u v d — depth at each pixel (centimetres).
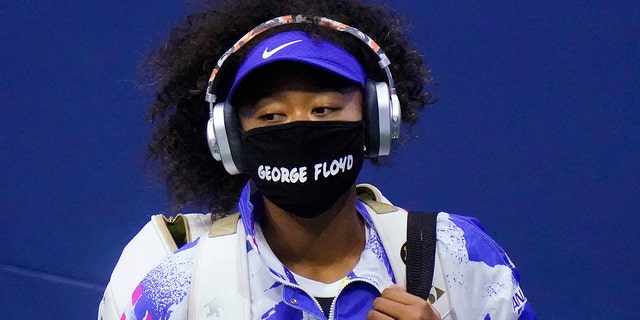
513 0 850
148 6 945
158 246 512
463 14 862
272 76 402
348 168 411
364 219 452
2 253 1078
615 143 854
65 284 1051
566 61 849
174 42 484
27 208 1055
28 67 1014
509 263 461
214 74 421
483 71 870
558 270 888
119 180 1007
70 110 1009
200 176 500
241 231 439
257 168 413
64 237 1046
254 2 461
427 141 896
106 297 507
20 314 1077
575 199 872
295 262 437
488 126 880
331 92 403
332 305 417
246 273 426
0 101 1037
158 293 430
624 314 879
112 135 999
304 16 418
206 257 431
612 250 872
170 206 541
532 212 884
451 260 440
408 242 439
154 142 500
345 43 426
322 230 430
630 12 825
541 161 873
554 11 842
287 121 404
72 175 1027
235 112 420
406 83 485
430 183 903
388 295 405
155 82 493
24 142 1039
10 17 1006
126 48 965
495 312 443
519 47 857
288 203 412
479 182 890
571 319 891
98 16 968
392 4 871
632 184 856
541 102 863
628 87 840
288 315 420
